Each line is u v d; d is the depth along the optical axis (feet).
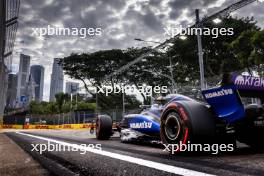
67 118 138.82
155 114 15.47
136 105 156.56
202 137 9.87
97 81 146.72
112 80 144.36
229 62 90.07
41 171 6.76
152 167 6.97
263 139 11.46
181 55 98.94
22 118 158.30
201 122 9.91
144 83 137.39
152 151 11.32
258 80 10.28
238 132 10.55
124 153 10.41
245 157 8.96
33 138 23.85
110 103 153.89
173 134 10.44
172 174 6.04
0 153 10.94
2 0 26.71
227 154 9.97
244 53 77.66
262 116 10.56
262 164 7.30
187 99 12.58
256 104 10.78
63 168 7.11
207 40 93.04
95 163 7.81
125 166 7.22
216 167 6.89
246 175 5.86
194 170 6.47
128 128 17.75
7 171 6.95
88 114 128.36
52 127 135.13
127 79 141.18
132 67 136.87
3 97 67.21
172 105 10.57
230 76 9.61
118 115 114.21
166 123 10.74
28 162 8.35
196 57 97.55
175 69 103.55
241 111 9.41
